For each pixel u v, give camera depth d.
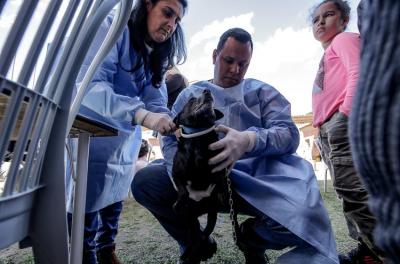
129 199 2.76
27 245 0.45
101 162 1.16
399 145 0.22
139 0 1.17
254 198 0.97
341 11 1.39
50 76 0.40
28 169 0.38
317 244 0.85
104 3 0.46
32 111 0.36
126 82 1.24
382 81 0.25
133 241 1.58
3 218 0.34
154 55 1.29
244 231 1.04
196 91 1.18
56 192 0.43
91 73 0.57
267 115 1.15
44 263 0.43
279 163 1.09
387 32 0.25
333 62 1.25
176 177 0.98
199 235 1.02
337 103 1.18
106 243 1.26
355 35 1.17
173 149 1.13
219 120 1.12
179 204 0.99
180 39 1.39
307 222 0.88
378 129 0.25
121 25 0.58
